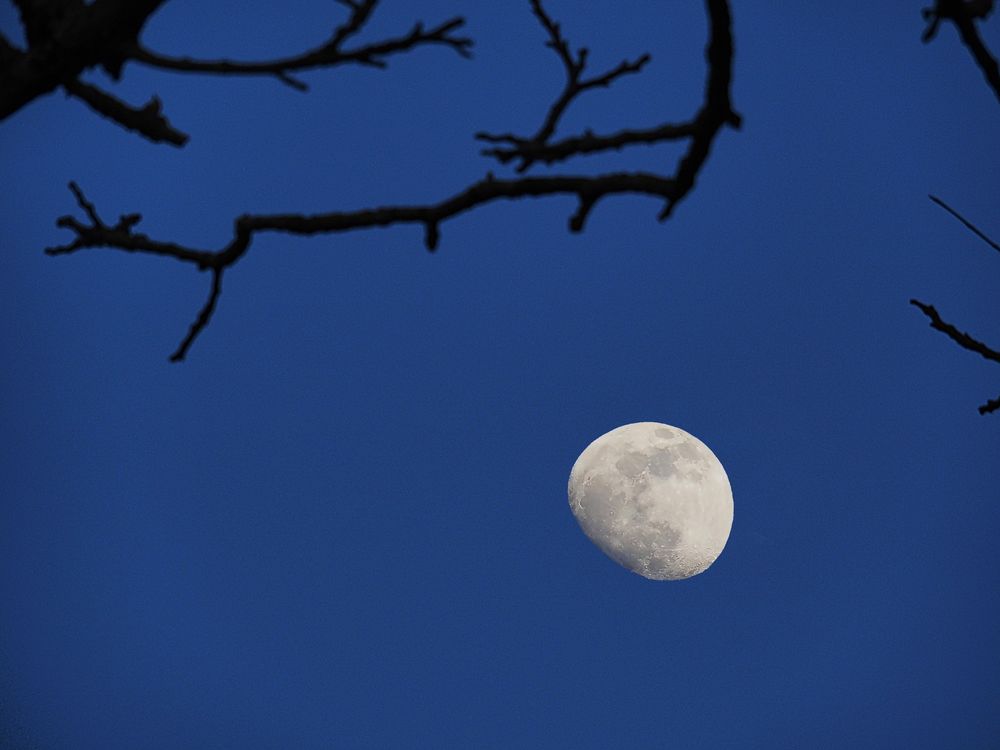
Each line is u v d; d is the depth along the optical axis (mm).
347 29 19250
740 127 16406
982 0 16922
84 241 20906
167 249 20594
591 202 18047
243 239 19906
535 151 18453
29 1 18844
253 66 19250
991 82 16578
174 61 19344
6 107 19359
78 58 19094
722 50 15430
